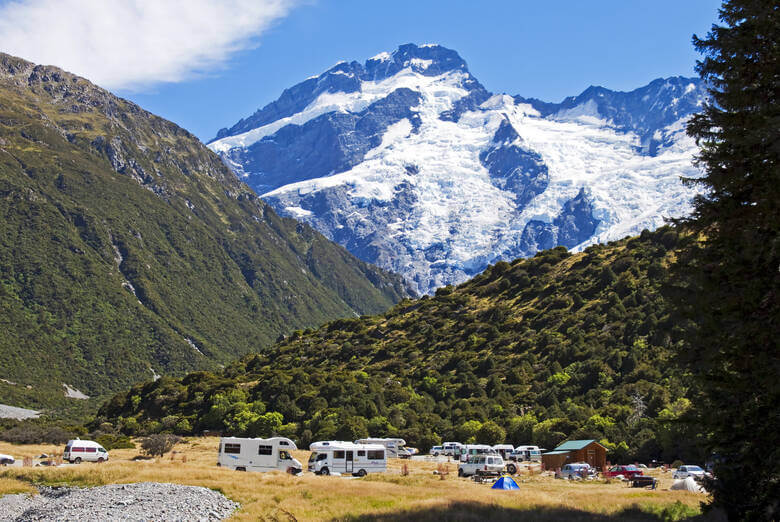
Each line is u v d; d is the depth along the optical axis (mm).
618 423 102312
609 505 43156
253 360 188875
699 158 29141
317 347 186250
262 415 127812
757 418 26094
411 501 43750
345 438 115438
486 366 146125
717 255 27719
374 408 125062
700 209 28344
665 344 122812
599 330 144250
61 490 50969
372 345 179250
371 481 57750
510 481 57000
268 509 42031
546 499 45844
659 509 40281
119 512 40438
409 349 168000
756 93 26922
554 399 121000
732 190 27578
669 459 89625
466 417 121812
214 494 46062
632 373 119062
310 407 130125
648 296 147250
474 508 39812
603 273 165250
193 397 148375
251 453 67062
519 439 110875
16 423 142500
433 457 103750
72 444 79875
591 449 85688
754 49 27281
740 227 26812
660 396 103312
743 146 26484
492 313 173000
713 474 28734
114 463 67500
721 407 27516
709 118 28594
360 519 36656
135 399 156250
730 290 26312
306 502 43344
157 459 87062
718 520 31422
